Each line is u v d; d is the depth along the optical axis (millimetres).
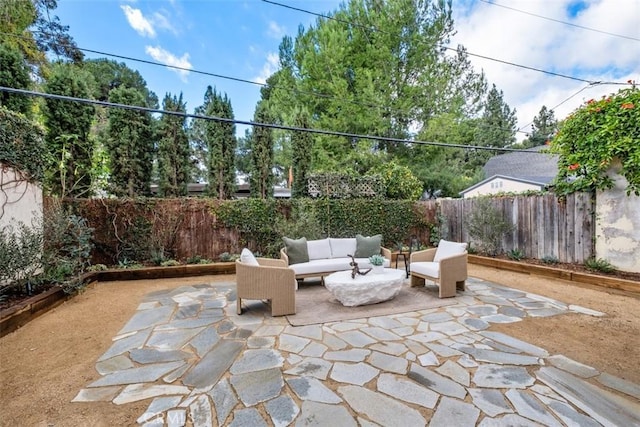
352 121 12047
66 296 4695
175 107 8578
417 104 12180
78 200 6426
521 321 3564
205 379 2398
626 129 4910
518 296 4590
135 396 2186
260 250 7691
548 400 2066
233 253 7547
